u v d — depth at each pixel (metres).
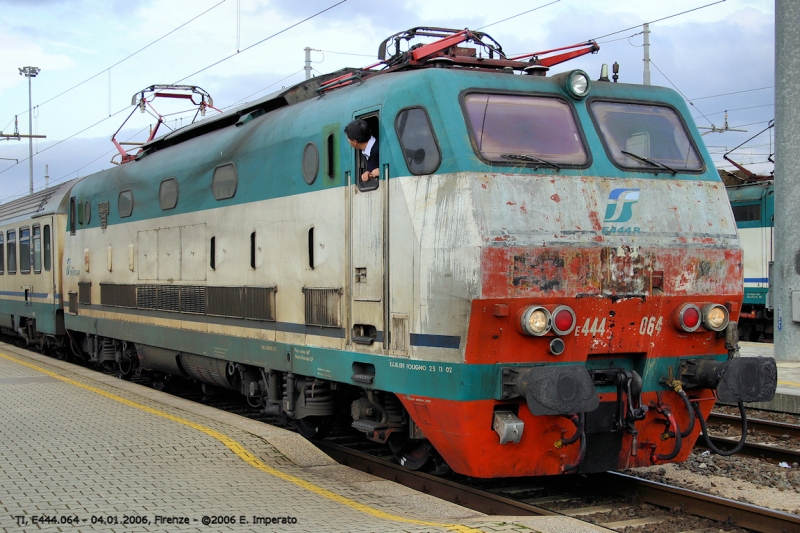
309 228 8.19
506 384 6.30
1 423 8.67
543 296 6.32
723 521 6.37
